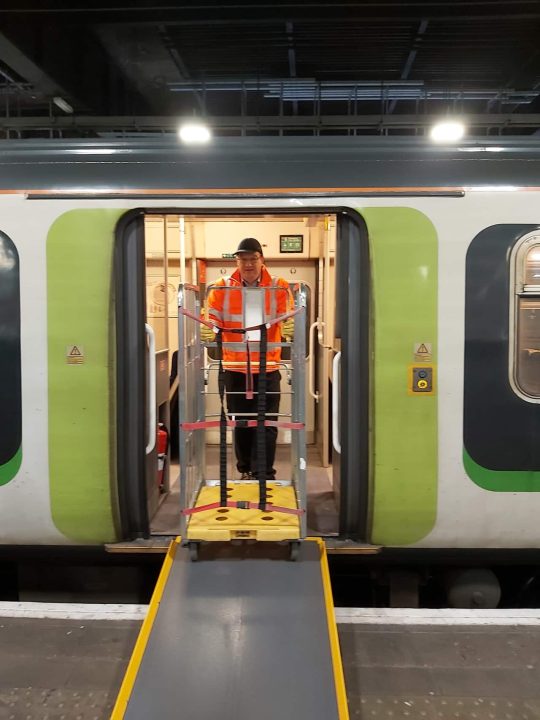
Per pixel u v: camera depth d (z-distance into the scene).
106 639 2.63
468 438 2.92
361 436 2.98
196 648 2.28
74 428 2.96
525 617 2.79
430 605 3.58
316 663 2.22
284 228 5.11
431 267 2.89
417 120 5.10
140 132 5.97
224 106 6.22
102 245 2.92
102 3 4.04
